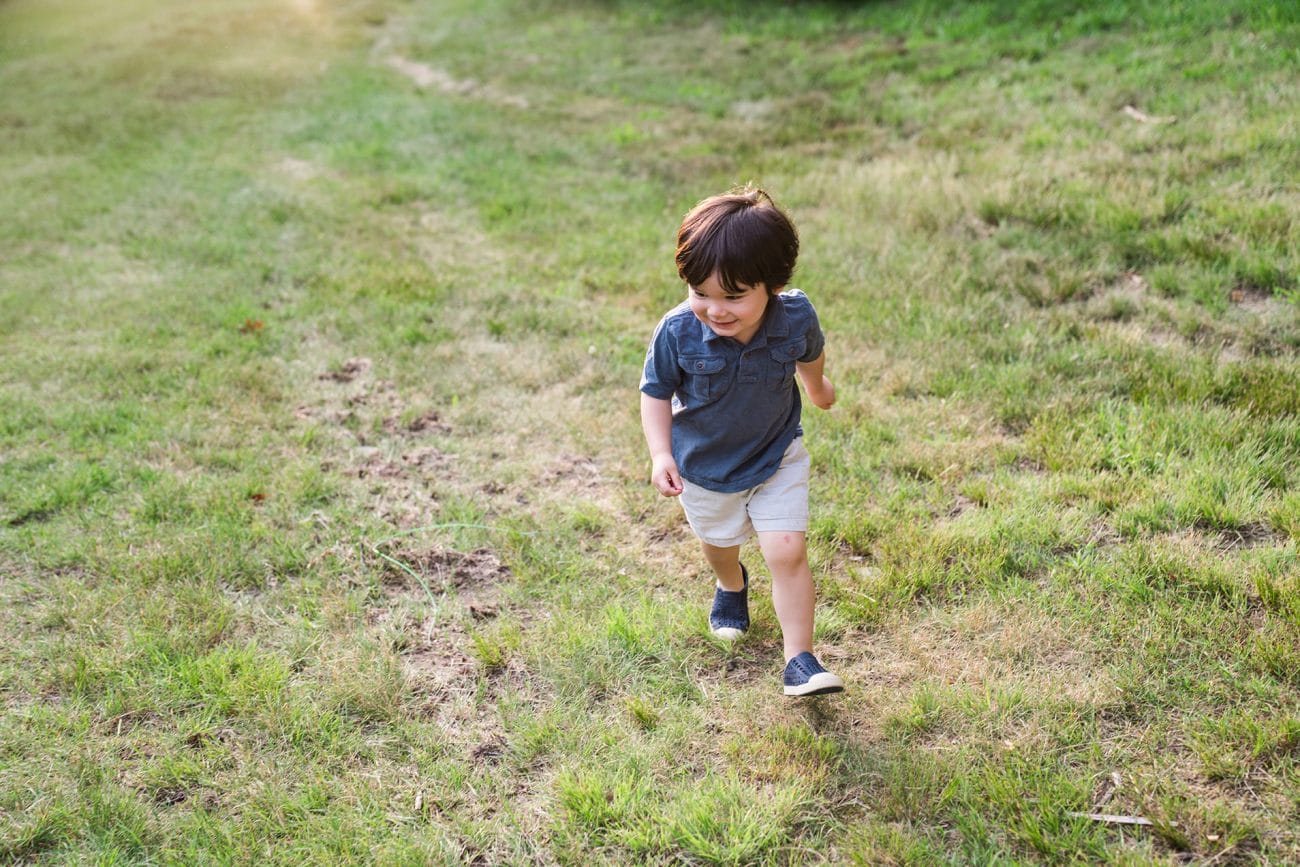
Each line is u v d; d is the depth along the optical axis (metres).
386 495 3.81
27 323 5.59
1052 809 2.24
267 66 14.31
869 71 9.86
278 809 2.39
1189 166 5.89
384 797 2.43
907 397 4.32
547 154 8.80
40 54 16.44
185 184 8.56
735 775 2.42
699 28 13.28
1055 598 2.95
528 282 5.94
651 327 5.25
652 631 2.96
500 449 4.15
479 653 2.91
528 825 2.35
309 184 8.37
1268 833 2.15
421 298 5.73
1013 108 7.83
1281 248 4.86
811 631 2.61
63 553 3.44
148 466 3.99
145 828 2.34
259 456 4.09
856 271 5.58
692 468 2.64
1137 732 2.46
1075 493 3.49
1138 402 4.00
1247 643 2.67
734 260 2.21
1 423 4.38
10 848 2.30
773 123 8.95
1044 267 5.27
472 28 15.64
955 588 3.10
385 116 10.72
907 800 2.32
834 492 3.63
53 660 2.92
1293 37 7.50
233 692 2.75
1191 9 8.70
